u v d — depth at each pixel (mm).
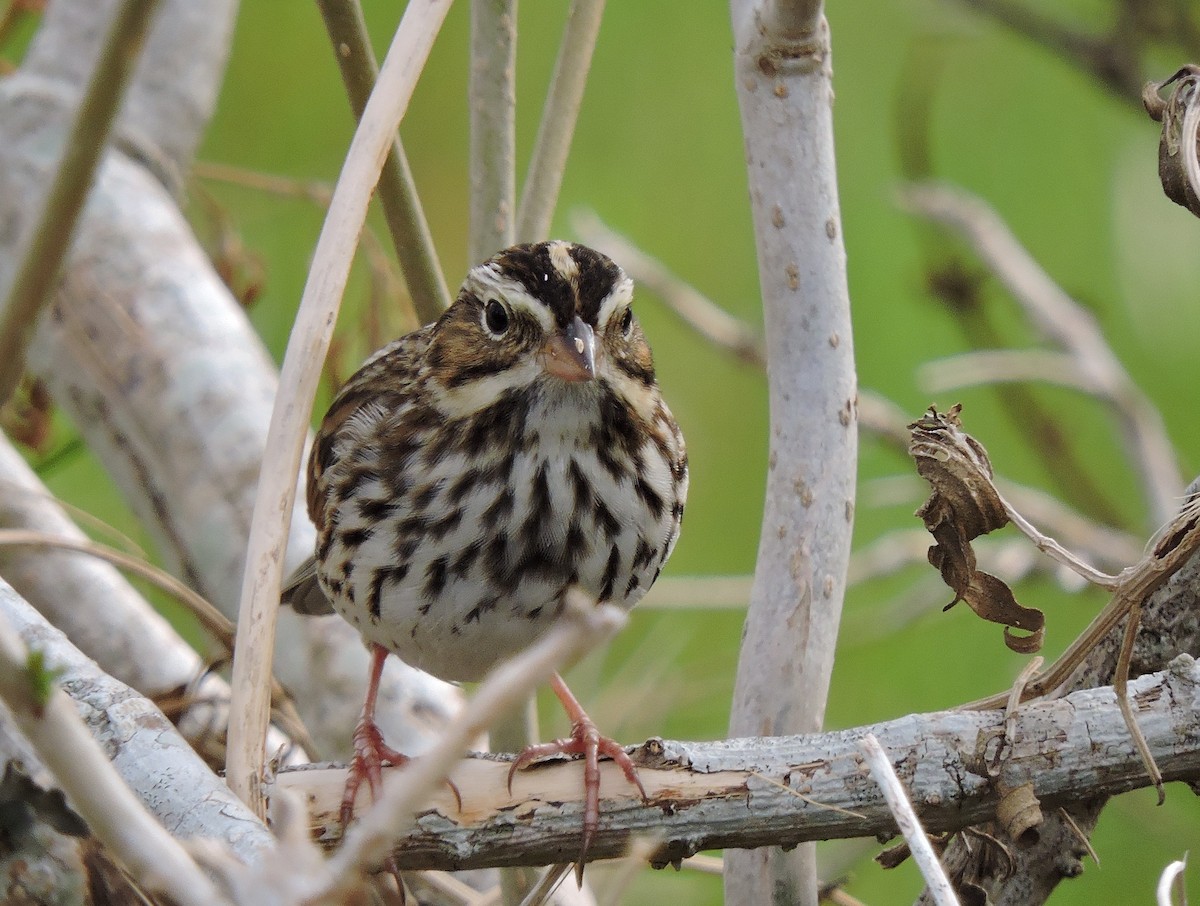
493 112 9555
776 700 8039
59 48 13641
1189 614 7777
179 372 12055
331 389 12438
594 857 7078
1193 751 6992
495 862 7109
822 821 7023
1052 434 14477
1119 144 16844
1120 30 15625
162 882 4121
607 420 8922
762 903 8000
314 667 11188
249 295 13641
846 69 17031
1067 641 14445
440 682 11242
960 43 17125
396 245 9188
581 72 9789
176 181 13547
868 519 15508
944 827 7062
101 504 14125
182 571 11898
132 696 6613
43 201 5082
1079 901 12922
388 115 7340
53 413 13180
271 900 4191
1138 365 16125
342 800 7570
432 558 8852
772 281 8328
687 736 12742
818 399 8227
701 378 15859
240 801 6340
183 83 13688
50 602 11172
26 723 4078
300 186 13641
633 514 9031
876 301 16156
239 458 11711
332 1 8367
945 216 14703
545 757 7188
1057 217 16750
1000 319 17453
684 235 16281
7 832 5574
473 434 8906
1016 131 17094
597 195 16328
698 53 16672
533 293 8852
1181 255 16094
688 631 13398
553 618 8984
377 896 7355
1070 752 6980
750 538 15320
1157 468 13438
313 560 10516
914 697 13875
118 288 12359
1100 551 12703
